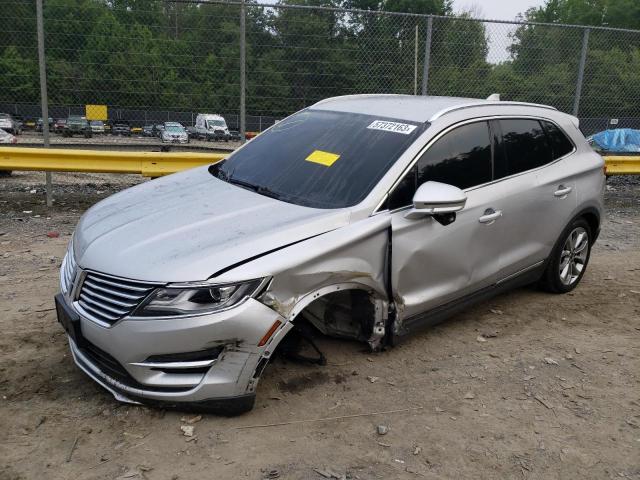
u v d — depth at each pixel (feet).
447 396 12.36
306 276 10.94
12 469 9.44
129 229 11.59
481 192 14.29
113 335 10.17
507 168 15.21
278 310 10.55
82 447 10.04
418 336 14.98
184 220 11.75
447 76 31.65
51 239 22.07
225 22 29.07
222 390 10.37
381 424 11.25
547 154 16.60
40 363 12.66
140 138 34.55
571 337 15.58
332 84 30.53
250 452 10.18
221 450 10.17
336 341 14.17
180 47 29.14
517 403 12.28
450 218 13.15
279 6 28.86
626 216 30.89
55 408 11.05
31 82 28.14
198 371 10.29
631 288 19.53
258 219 11.70
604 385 13.24
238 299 10.16
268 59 29.84
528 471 10.23
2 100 28.43
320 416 11.35
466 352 14.34
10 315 15.03
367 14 30.01
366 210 12.13
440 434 11.07
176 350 9.99
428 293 13.39
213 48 29.25
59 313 11.48
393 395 12.24
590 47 33.68
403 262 12.55
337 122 15.05
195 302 9.97
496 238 14.69
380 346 13.34
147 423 10.69
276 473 9.71
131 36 28.66
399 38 30.53
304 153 14.23
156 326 9.89
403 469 10.05
